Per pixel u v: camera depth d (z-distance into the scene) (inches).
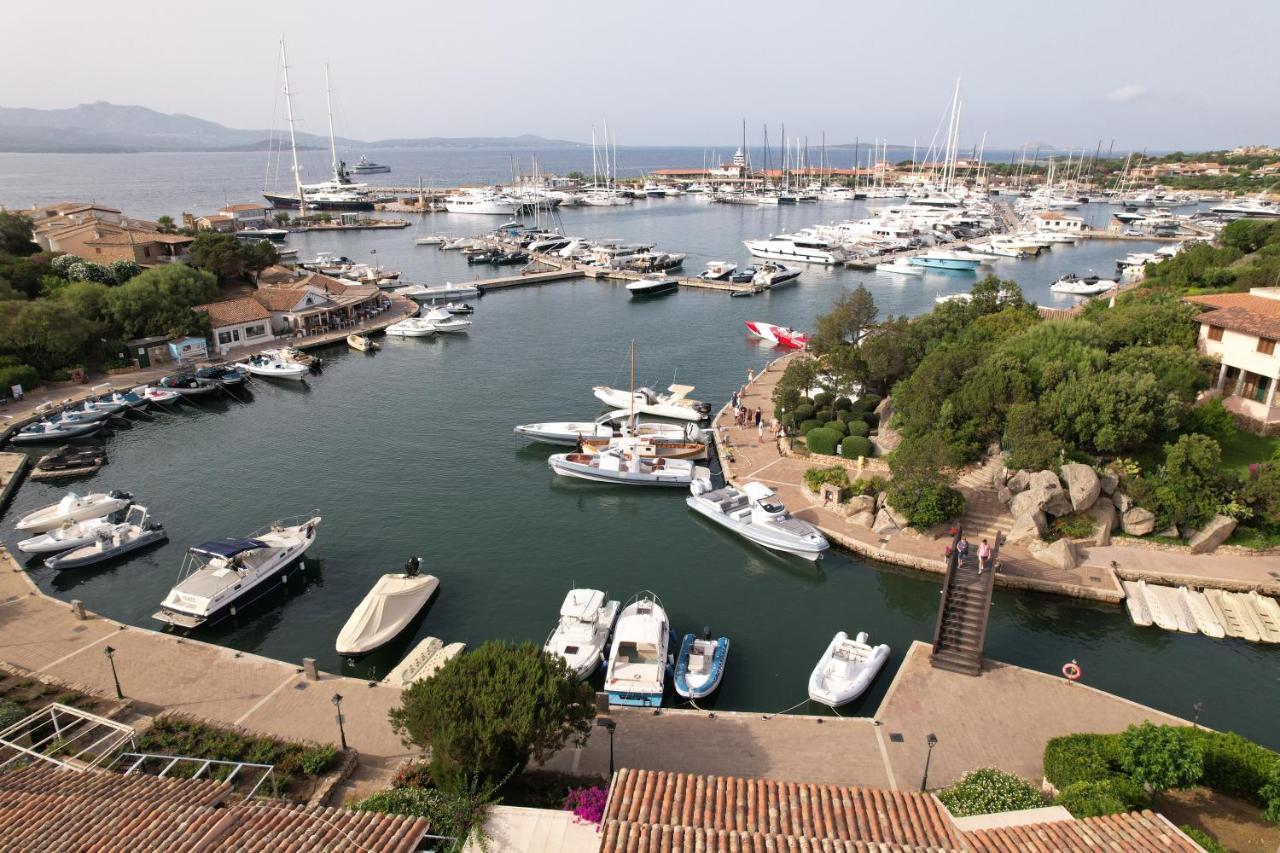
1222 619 1342.3
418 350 3292.3
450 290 4291.3
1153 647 1293.1
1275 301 2144.4
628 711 1090.7
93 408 2365.9
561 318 3890.3
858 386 2400.3
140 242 3762.3
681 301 4308.6
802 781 950.4
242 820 709.3
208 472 2030.0
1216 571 1454.2
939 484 1599.4
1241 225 4018.2
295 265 4655.5
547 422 2351.1
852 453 1953.7
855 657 1230.9
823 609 1433.3
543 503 1872.5
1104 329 2126.0
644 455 2041.1
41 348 2640.3
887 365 2278.5
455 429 2357.3
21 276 3149.6
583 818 815.1
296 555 1512.1
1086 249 6107.3
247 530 1713.8
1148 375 1676.9
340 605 1443.2
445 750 829.8
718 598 1469.0
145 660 1183.6
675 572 1563.7
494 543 1673.2
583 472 1948.8
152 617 1391.5
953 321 2502.5
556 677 905.5
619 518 1802.4
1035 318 2379.4
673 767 971.3
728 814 734.5
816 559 1576.0
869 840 705.0
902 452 1656.0
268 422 2416.3
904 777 961.5
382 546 1651.1
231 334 3093.0
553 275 4923.7
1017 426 1658.5
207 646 1226.0
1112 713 1080.8
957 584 1222.9
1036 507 1555.1
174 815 705.6
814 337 2704.2
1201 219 7066.9
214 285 3366.1
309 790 900.6
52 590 1472.7
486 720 839.1
